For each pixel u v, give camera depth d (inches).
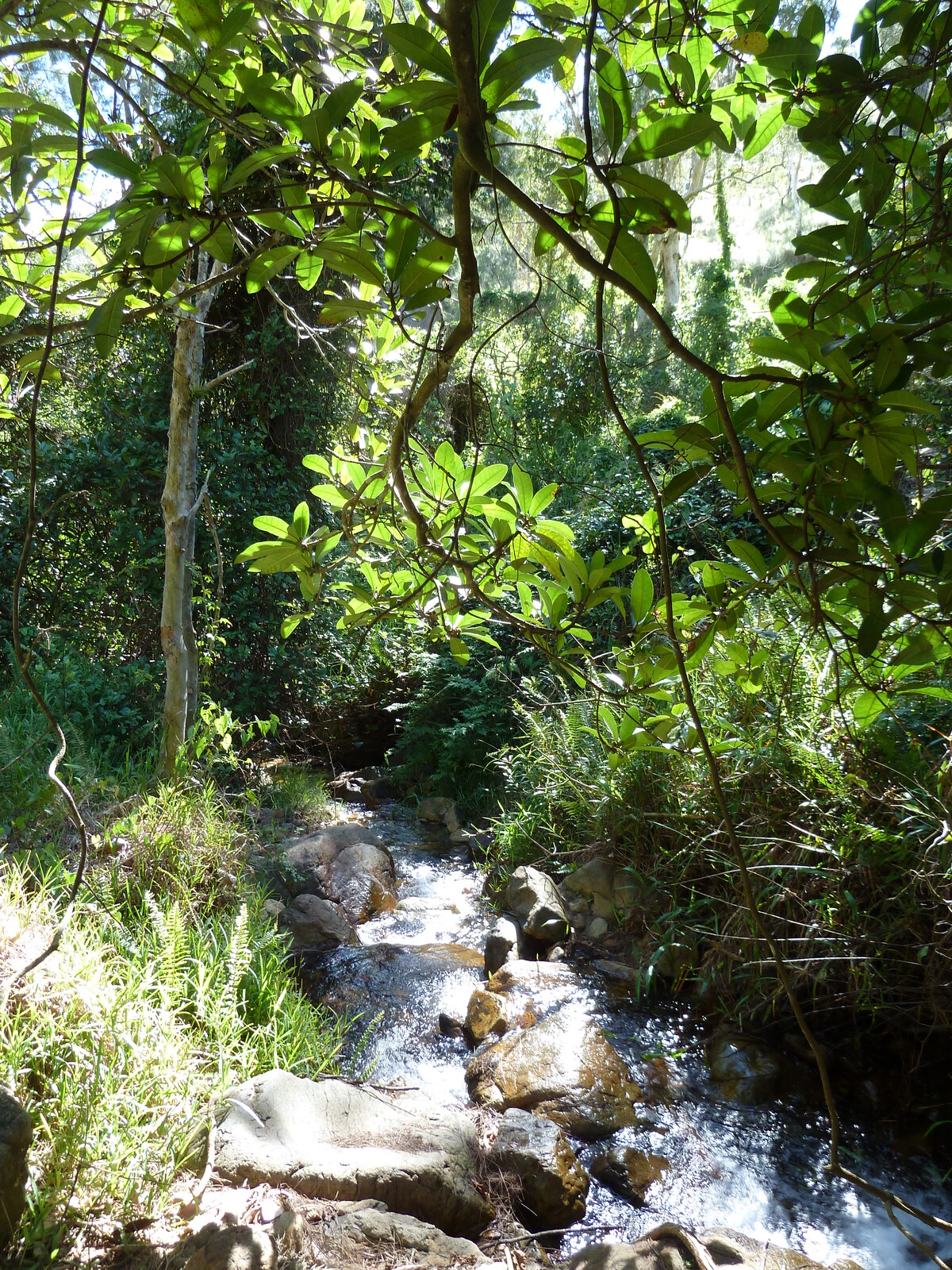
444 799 263.4
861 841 136.6
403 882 217.6
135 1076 96.6
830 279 50.4
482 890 209.3
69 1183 82.9
